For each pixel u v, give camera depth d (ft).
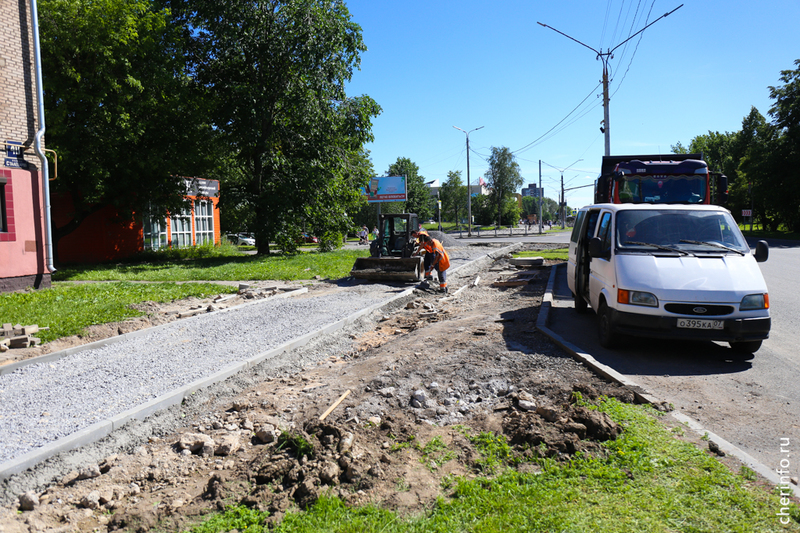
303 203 79.05
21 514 10.33
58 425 14.23
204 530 9.55
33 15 40.29
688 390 16.35
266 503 10.41
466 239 145.59
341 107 79.87
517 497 9.76
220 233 116.57
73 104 54.44
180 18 72.33
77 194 63.77
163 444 13.94
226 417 15.60
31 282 40.50
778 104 125.70
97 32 52.75
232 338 24.61
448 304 35.78
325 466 11.23
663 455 11.10
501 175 220.43
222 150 76.28
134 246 80.33
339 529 9.11
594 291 24.27
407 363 19.69
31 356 21.89
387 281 45.91
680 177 41.29
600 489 9.91
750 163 139.54
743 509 9.00
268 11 72.38
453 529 8.91
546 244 103.60
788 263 55.72
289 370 20.80
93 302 33.40
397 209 213.87
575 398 14.43
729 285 19.57
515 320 26.61
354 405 15.34
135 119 61.21
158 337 25.35
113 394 16.84
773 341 22.63
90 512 10.57
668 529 8.56
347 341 25.62
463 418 14.24
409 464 11.50
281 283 47.37
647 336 19.85
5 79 38.52
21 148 39.70
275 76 75.36
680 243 22.18
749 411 14.47
